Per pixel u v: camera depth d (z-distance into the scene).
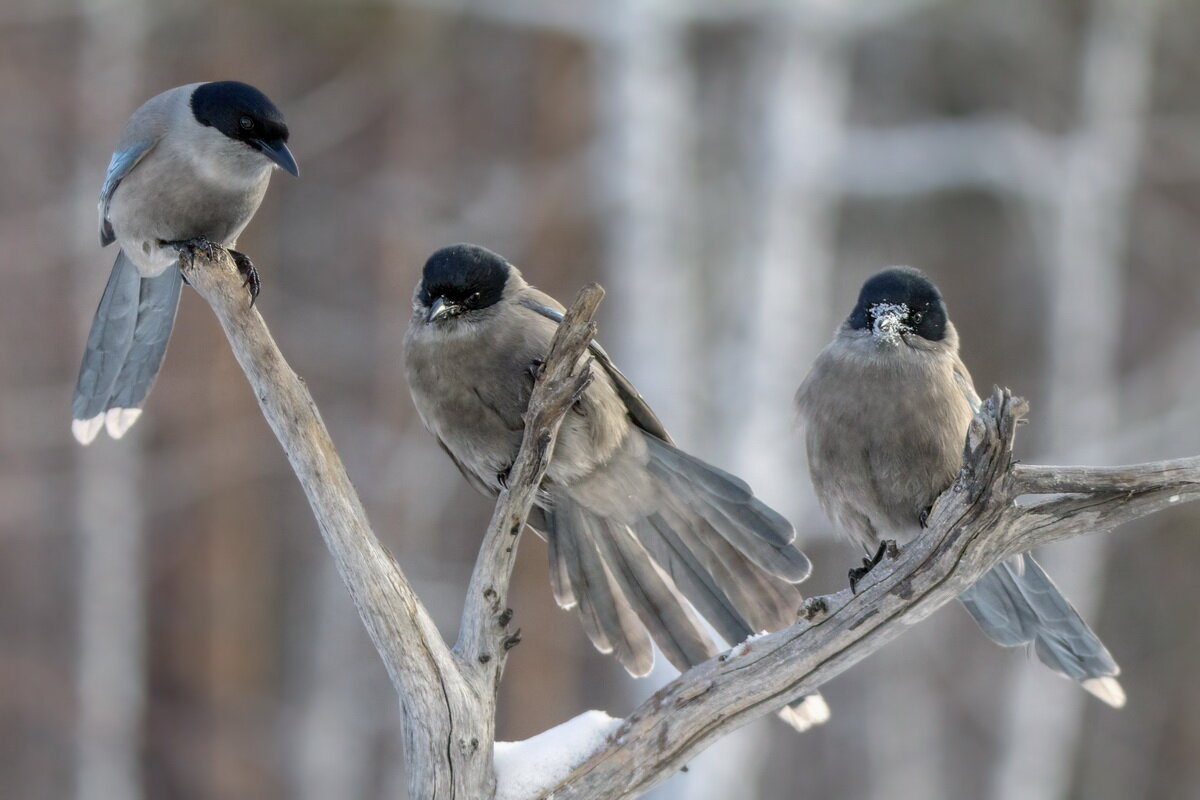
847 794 18.78
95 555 16.48
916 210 19.72
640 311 14.02
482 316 6.63
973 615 6.54
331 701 17.73
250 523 17.48
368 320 17.95
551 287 15.63
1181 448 18.14
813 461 6.80
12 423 16.91
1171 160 19.72
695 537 6.65
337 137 17.58
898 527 6.75
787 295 14.92
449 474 17.45
